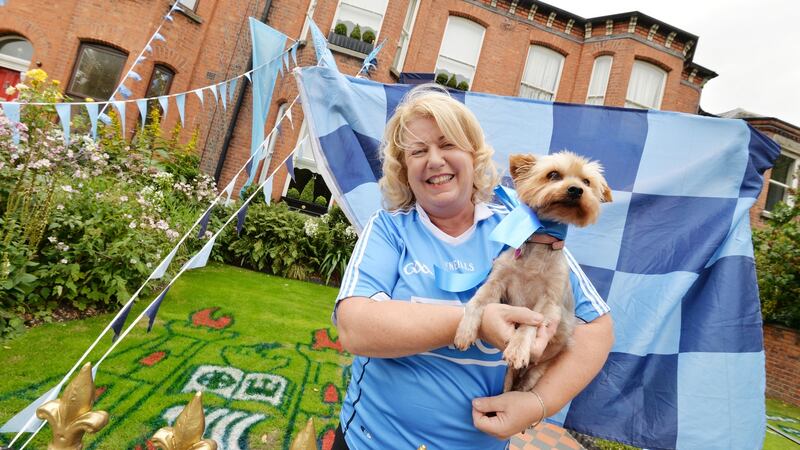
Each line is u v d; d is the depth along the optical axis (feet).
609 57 36.04
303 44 28.35
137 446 7.49
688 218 7.70
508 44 35.78
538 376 4.53
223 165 29.19
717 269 7.38
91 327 11.64
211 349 11.80
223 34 29.09
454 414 3.91
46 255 12.01
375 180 8.36
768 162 7.80
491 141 8.57
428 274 4.14
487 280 4.38
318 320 16.05
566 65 36.99
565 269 4.65
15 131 11.48
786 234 23.44
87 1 26.25
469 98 8.72
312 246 23.47
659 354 7.30
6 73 27.04
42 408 2.96
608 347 4.44
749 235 7.41
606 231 7.91
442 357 3.94
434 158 4.21
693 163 7.89
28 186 12.27
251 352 12.17
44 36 25.98
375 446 4.03
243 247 22.58
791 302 23.39
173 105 27.76
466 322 3.50
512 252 4.68
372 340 3.43
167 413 8.57
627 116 8.41
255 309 15.78
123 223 13.62
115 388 9.05
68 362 9.64
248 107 29.55
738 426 6.72
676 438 6.87
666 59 35.55
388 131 4.83
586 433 7.20
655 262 7.65
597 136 8.39
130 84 25.99
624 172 8.14
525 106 8.66
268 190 8.42
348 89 8.60
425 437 3.91
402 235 4.42
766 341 23.97
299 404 9.95
